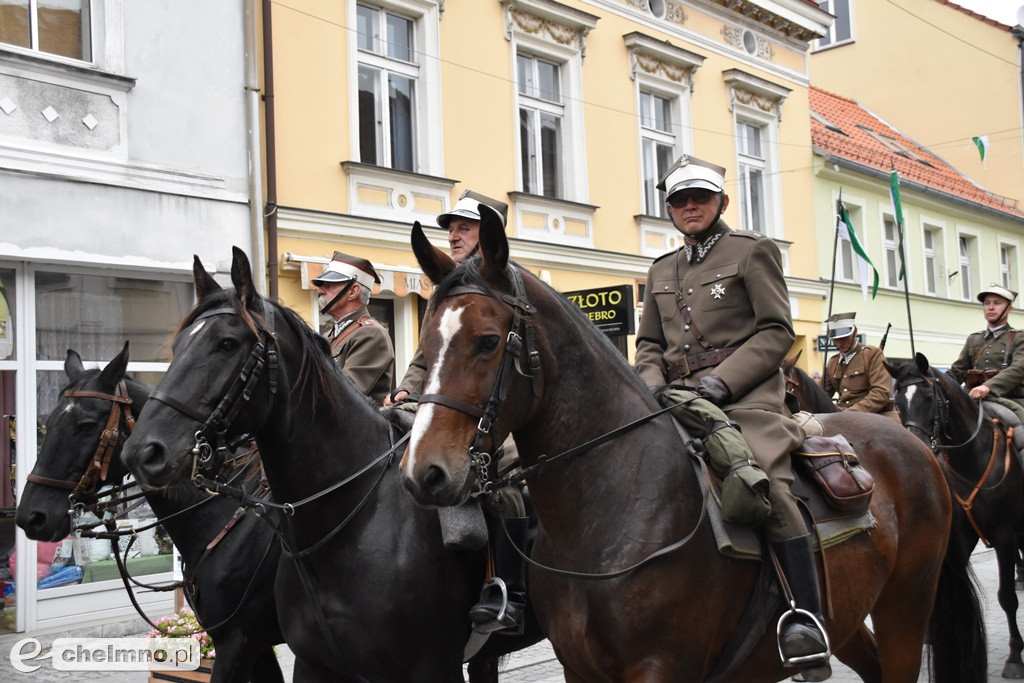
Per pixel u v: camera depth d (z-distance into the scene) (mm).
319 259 9859
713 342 3678
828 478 3602
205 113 9070
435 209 11180
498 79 12055
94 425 4703
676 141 14914
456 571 3797
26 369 7941
